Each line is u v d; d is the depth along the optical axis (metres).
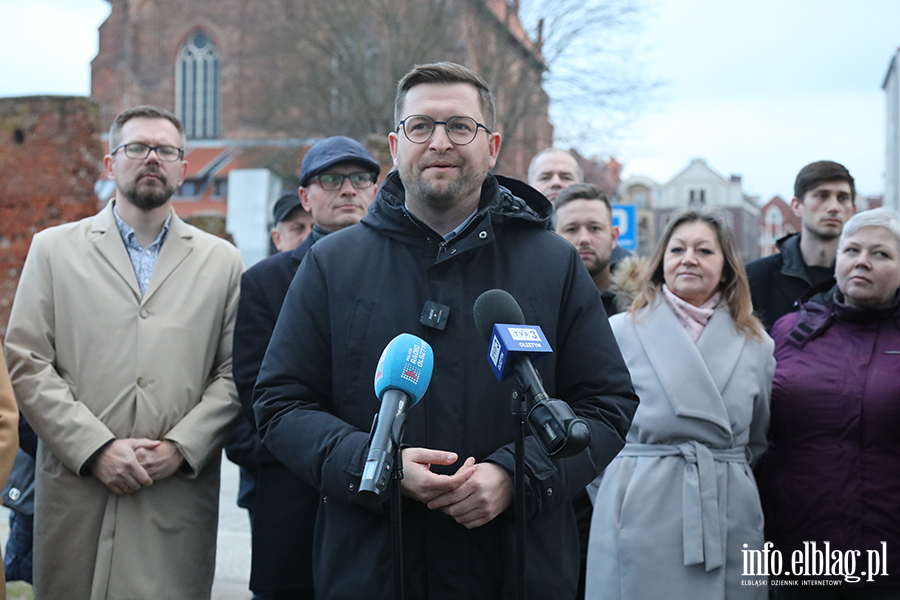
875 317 3.83
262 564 3.50
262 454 3.59
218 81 50.62
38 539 3.55
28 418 3.54
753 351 3.77
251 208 12.60
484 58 29.67
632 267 4.62
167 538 3.57
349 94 31.77
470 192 2.75
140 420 3.56
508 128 29.00
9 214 13.57
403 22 30.62
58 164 13.55
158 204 3.82
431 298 2.69
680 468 3.58
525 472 2.48
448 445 2.58
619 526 3.58
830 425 3.72
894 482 3.60
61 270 3.68
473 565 2.56
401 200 2.91
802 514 3.72
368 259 2.78
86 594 3.50
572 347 2.78
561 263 2.81
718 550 3.44
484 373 2.63
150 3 50.88
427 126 2.70
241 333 3.69
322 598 2.64
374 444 2.16
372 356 2.66
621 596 3.51
